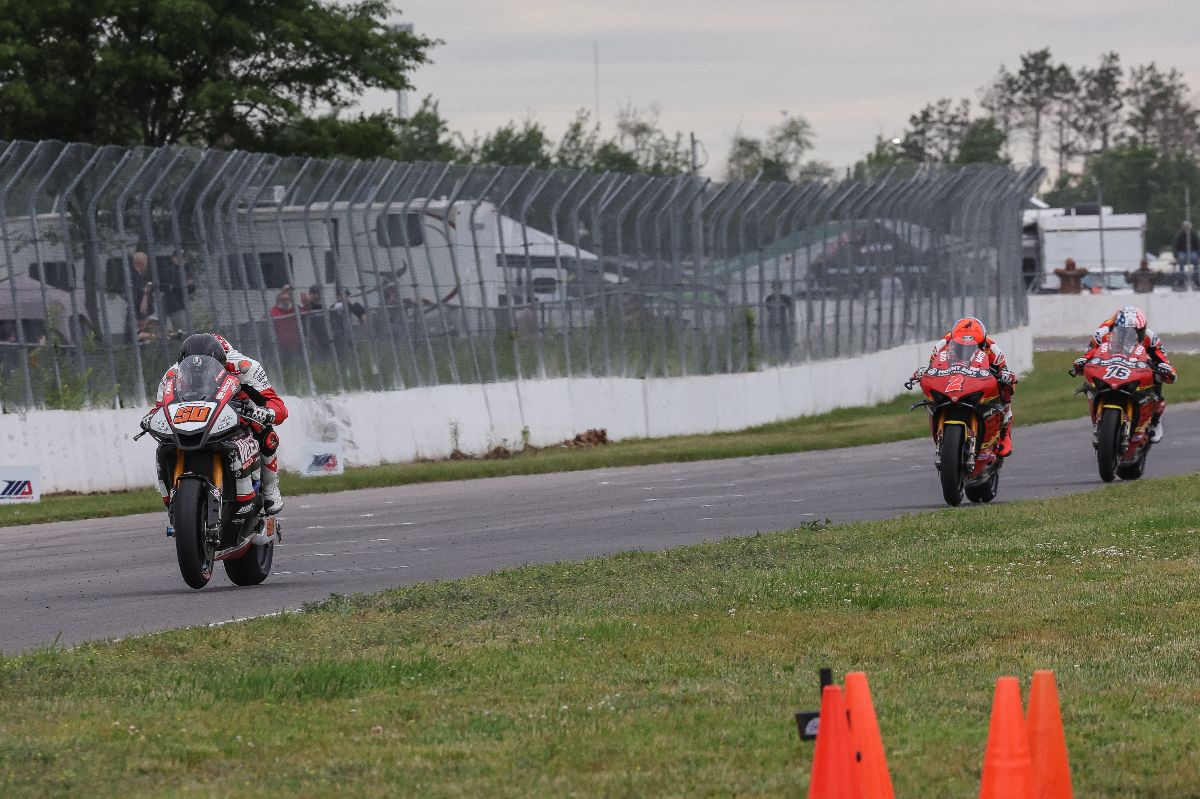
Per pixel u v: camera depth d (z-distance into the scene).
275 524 47.31
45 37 153.38
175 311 88.19
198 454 44.59
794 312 135.38
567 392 110.75
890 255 149.25
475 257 106.19
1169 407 126.50
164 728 26.77
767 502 70.44
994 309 168.38
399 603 40.38
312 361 95.06
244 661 32.59
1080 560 46.19
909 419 128.75
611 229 117.00
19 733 26.36
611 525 62.34
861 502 69.44
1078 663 31.81
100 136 155.12
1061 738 20.97
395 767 24.17
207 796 22.64
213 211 90.31
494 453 103.19
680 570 46.31
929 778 23.62
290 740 26.00
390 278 100.38
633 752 25.00
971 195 162.25
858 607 38.88
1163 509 58.06
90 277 84.44
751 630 35.88
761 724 26.83
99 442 83.50
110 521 68.69
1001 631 35.16
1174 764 24.38
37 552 56.84
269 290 93.25
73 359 83.62
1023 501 64.44
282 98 158.50
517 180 109.69
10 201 81.50
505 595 41.69
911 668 31.66
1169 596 39.31
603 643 34.44
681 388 120.94
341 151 169.00
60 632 35.75
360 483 84.56
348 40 167.38
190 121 162.50
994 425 65.88
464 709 28.23
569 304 113.12
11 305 81.25
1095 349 73.88
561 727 26.67
